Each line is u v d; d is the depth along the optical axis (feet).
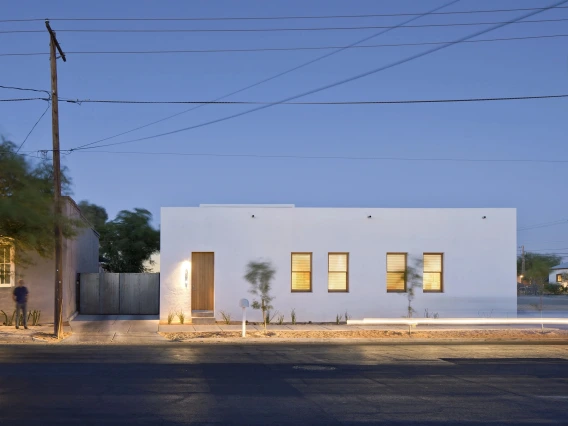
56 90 65.98
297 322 83.05
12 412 30.27
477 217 87.10
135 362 49.14
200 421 29.17
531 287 167.12
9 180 67.72
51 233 68.13
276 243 83.35
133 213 145.89
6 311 77.05
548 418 30.99
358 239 84.79
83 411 30.76
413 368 47.37
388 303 84.84
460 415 31.37
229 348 60.49
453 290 86.17
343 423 29.27
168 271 81.30
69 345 62.03
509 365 49.62
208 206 84.53
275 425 28.68
